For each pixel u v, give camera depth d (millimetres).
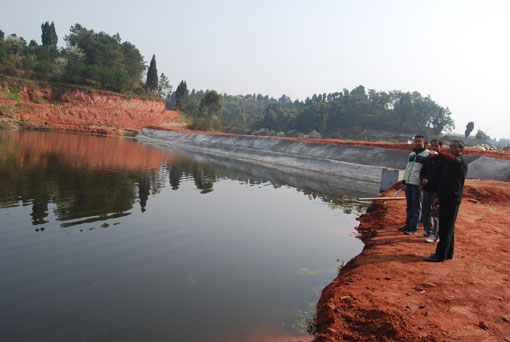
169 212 10141
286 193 14633
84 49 87500
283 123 127188
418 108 119250
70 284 5297
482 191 12391
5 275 5477
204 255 6895
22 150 23156
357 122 121625
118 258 6457
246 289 5410
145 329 4129
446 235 5348
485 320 3557
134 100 74688
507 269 5070
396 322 3568
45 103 61312
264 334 4070
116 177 15570
